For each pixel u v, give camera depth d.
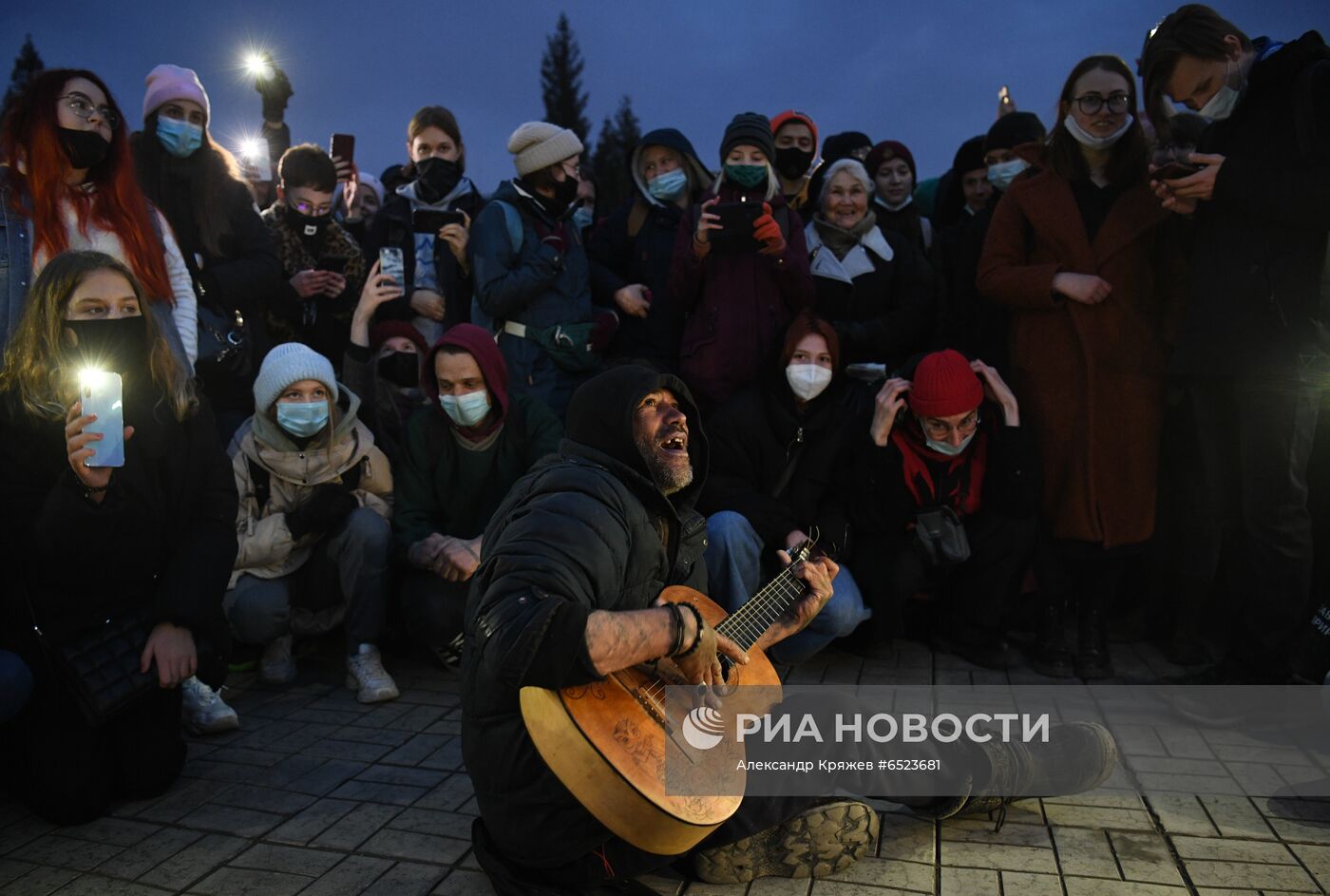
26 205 3.44
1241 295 3.43
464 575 3.71
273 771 3.11
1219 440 3.73
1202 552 3.84
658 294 4.84
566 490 2.12
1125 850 2.50
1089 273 3.94
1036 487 3.87
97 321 2.90
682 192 4.98
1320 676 3.15
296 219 4.75
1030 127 4.86
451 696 3.81
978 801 2.53
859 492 3.95
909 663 4.10
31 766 2.72
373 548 3.83
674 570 2.37
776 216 4.61
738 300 4.38
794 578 2.49
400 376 4.56
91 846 2.64
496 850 2.30
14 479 2.82
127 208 3.59
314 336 4.87
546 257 4.55
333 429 3.86
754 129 4.50
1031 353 4.05
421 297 4.85
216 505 3.13
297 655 4.28
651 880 2.42
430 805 2.85
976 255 4.67
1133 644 4.29
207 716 3.39
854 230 4.74
